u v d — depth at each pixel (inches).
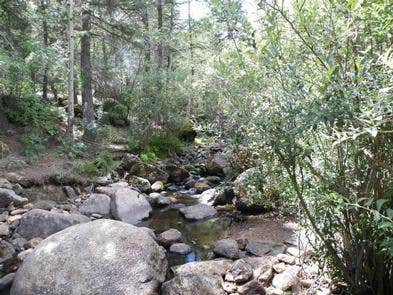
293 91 117.3
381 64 104.8
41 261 183.6
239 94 140.5
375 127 87.0
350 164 135.0
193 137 544.4
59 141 422.3
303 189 146.4
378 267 141.3
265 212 279.9
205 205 309.0
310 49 118.0
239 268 187.2
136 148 462.6
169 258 225.1
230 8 125.2
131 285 177.6
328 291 161.9
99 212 299.0
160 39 526.6
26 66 363.9
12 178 313.6
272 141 127.4
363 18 106.4
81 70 453.1
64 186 331.0
